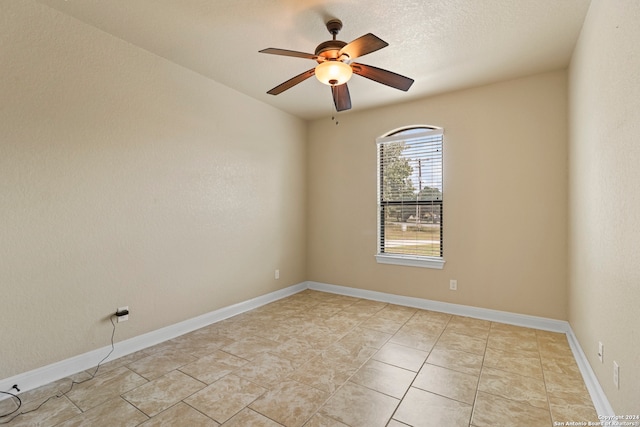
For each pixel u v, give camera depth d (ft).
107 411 5.90
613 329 5.33
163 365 7.67
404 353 8.27
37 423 5.57
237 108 11.51
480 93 10.91
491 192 10.77
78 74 7.38
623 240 4.92
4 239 6.37
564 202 9.68
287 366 7.60
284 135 13.79
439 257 11.87
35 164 6.75
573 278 8.73
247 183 11.97
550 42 8.11
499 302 10.68
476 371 7.33
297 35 7.90
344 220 14.12
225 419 5.65
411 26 7.43
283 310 11.91
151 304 8.87
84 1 6.64
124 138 8.26
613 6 5.30
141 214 8.65
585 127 7.30
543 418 5.67
